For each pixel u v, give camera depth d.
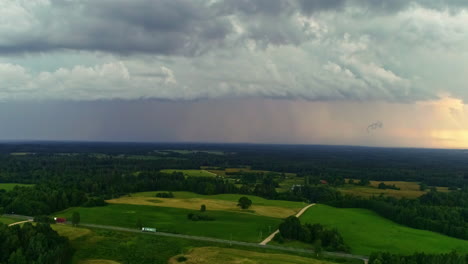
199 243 120.62
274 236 132.00
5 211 161.12
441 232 148.00
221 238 128.38
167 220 152.00
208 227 141.75
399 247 123.75
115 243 117.06
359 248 122.19
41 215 149.75
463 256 100.75
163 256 106.81
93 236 122.81
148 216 158.12
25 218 151.88
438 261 97.38
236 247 117.31
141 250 111.31
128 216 158.00
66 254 104.56
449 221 156.12
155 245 116.56
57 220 147.62
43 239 99.88
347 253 117.00
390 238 134.75
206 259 100.81
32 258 91.69
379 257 100.06
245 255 105.00
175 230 137.25
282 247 120.06
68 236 119.25
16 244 95.75
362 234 139.62
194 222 149.25
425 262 98.94
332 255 113.81
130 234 129.38
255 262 96.94
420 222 154.00
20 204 160.75
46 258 90.81
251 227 144.00
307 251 116.69
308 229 129.12
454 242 132.38
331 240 123.12
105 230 134.38
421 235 140.75
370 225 155.75
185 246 116.38
